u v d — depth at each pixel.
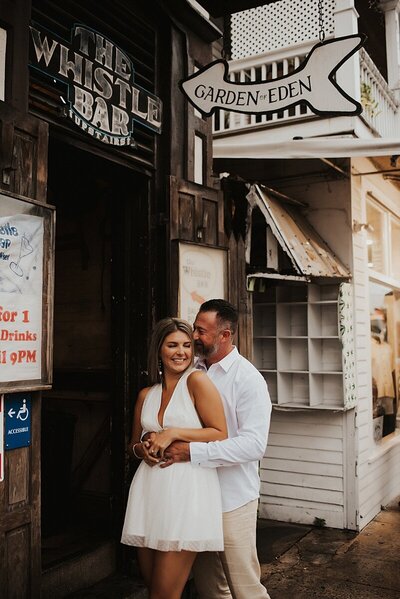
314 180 5.95
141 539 2.42
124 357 4.03
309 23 5.95
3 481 2.66
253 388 2.61
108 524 4.26
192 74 3.93
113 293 4.14
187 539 2.31
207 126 4.51
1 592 2.61
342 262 5.77
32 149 2.88
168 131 4.10
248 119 6.12
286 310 5.93
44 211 2.88
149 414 2.54
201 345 2.73
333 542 5.15
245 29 6.31
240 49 6.33
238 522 2.57
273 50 5.73
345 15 5.59
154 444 2.39
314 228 5.92
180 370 2.52
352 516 5.46
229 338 2.74
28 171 2.85
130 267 4.06
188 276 3.98
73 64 3.30
